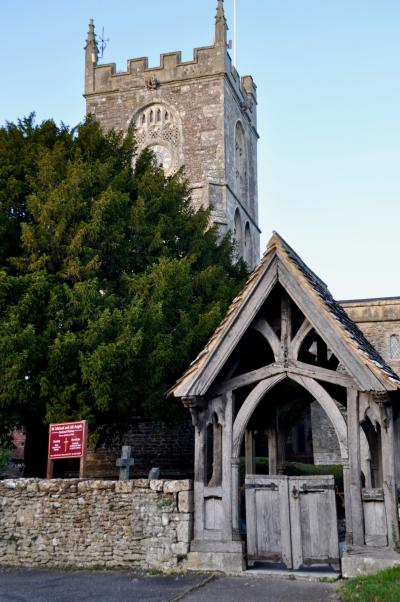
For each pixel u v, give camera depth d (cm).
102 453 2355
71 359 1492
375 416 1019
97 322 1492
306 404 1264
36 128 2028
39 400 1505
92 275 1664
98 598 865
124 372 1501
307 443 2659
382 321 2628
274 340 1038
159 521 1041
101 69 4150
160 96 3997
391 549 919
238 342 1017
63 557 1084
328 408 985
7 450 1800
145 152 2236
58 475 1700
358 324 2656
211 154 3838
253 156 4500
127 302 1705
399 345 2602
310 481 996
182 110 3938
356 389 973
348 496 953
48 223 1681
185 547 1018
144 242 1869
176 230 2052
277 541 998
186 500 1030
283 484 1009
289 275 1000
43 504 1117
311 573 965
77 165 1775
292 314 1088
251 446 1232
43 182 1772
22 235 1634
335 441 2473
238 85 4222
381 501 942
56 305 1513
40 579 994
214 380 1041
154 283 1698
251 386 1151
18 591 921
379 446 1084
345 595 813
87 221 1731
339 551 1001
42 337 1477
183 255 2044
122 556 1053
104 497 1084
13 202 1770
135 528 1055
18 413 1524
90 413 1509
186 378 1020
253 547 1005
